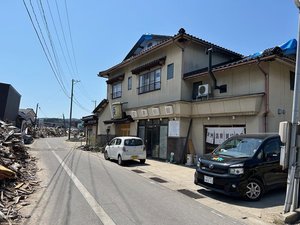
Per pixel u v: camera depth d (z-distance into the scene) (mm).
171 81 16812
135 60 20875
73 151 23688
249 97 12008
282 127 6148
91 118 29188
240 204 6965
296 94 6168
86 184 8820
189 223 5410
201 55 16953
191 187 9031
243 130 12633
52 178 9828
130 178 10305
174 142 15641
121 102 22906
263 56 11727
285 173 7906
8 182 7906
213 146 14141
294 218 5785
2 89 25609
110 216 5652
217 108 13609
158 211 6129
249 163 7324
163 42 16828
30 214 5695
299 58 6195
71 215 5660
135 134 20375
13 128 15289
